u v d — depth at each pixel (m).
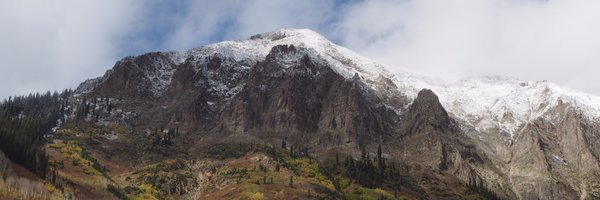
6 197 158.75
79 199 183.62
